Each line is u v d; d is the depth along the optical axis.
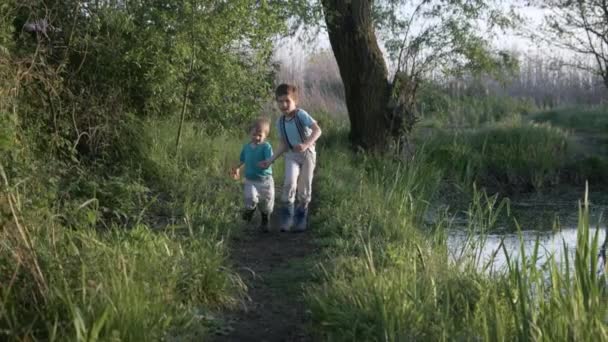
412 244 7.21
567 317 4.40
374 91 14.50
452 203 12.18
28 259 4.69
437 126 18.09
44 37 9.52
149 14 10.19
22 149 6.59
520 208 12.19
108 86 10.37
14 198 4.94
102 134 10.15
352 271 6.39
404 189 10.12
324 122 17.55
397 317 4.90
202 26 10.21
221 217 8.35
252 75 11.88
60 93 9.77
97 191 8.16
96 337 4.16
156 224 8.12
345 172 12.44
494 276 6.05
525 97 23.81
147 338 4.51
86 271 4.98
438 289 5.65
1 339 4.29
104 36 10.30
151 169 10.31
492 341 4.57
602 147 15.74
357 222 8.27
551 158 14.57
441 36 14.27
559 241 9.54
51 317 4.53
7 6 8.31
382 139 14.54
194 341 4.89
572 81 24.27
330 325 5.18
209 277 5.88
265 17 10.84
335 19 14.26
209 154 11.87
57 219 6.03
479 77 15.60
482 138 15.52
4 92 6.51
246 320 5.62
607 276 4.97
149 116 11.48
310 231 8.61
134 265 5.36
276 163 12.59
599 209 12.09
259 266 7.12
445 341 4.61
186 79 11.01
